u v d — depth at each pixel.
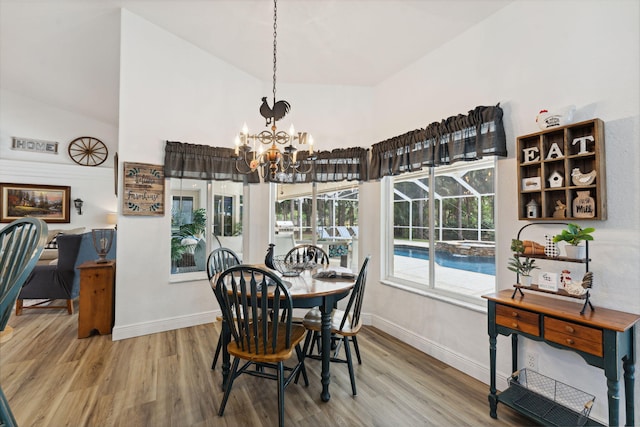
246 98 3.64
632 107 1.59
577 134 1.76
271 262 2.48
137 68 2.96
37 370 2.27
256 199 3.65
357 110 3.54
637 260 1.57
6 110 5.91
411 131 2.81
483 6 2.20
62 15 3.13
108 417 1.76
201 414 1.81
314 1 2.44
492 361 1.86
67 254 3.62
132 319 2.93
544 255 1.77
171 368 2.33
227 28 2.96
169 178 3.14
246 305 1.71
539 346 1.95
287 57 3.26
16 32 3.50
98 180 6.70
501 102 2.19
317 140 3.59
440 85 2.68
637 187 1.57
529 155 1.94
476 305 2.35
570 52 1.83
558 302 1.75
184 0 2.65
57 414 1.78
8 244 1.36
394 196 3.29
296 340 1.88
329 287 2.01
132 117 2.94
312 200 3.78
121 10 2.91
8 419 1.13
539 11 1.98
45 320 3.41
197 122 3.31
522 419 1.80
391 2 2.31
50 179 6.27
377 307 3.31
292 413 1.83
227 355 2.06
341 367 2.41
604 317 1.49
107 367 2.33
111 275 3.00
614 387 1.38
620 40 1.64
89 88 5.19
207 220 3.49
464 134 2.33
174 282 3.15
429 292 2.78
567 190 1.75
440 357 2.54
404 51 2.83
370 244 3.41
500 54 2.21
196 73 3.31
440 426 1.74
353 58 3.07
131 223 2.94
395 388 2.11
